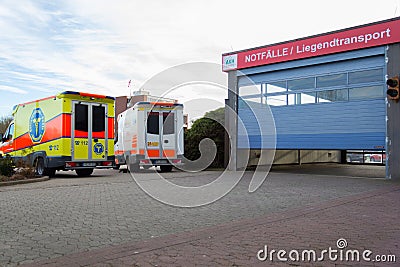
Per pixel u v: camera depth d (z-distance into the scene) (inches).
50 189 460.1
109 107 658.8
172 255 187.2
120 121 757.3
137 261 177.6
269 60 733.9
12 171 570.6
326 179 598.9
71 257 183.8
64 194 412.8
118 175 698.8
